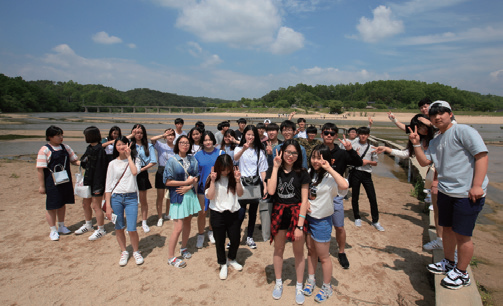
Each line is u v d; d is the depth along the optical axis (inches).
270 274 146.9
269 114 4849.9
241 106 6392.7
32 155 570.6
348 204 263.0
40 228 203.0
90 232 199.0
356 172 201.8
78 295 127.8
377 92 5629.9
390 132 1454.2
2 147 676.1
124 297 127.0
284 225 123.6
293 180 122.0
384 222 215.9
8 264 153.6
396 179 379.6
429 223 201.0
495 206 260.2
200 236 177.8
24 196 274.8
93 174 184.9
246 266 154.6
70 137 908.6
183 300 125.0
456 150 115.0
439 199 125.7
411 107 4736.7
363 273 146.6
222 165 136.5
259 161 167.6
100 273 146.5
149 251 171.6
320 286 136.1
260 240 189.5
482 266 153.0
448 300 110.1
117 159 155.6
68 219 222.8
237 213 146.6
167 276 144.1
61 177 182.4
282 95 6678.2
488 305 120.2
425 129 163.6
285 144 121.7
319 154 120.0
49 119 2185.0
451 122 121.3
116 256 164.9
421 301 124.0
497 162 500.7
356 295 128.6
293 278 144.1
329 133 157.9
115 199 152.1
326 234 120.3
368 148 197.8
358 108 4672.7
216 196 140.7
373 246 175.9
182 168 152.9
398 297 127.3
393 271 148.1
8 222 212.1
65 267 151.7
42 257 162.1
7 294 127.9
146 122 2037.4
